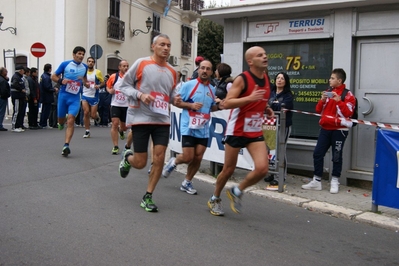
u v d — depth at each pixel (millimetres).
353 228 5520
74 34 21016
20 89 13594
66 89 8727
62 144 10617
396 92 7363
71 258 3957
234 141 5121
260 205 6340
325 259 4379
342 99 6926
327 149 7188
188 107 5746
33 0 21828
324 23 7918
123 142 11719
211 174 7945
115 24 22875
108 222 5012
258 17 8641
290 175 8227
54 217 5078
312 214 6055
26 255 3977
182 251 4289
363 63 7645
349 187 7586
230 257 4227
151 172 5566
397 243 5027
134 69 5375
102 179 7125
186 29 30984
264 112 5457
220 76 7508
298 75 8375
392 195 5820
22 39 22234
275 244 4707
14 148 9703
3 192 6043
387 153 5840
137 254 4137
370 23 7477
